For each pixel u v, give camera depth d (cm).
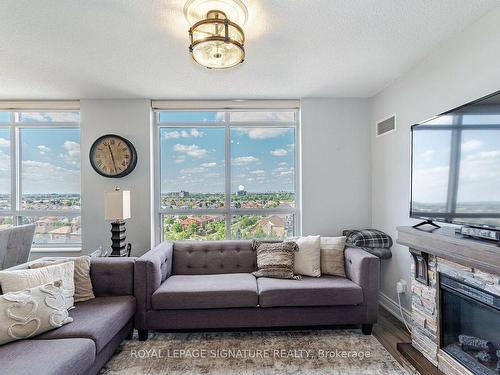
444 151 181
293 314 238
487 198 150
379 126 317
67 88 301
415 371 191
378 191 320
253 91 317
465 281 164
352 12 176
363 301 241
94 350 165
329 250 282
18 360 140
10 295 166
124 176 334
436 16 181
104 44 212
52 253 339
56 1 164
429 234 184
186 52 225
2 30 192
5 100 334
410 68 257
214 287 241
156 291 235
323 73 269
